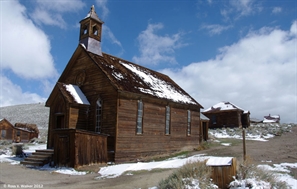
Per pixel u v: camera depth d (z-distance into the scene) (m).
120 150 18.66
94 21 23.73
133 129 20.08
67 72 23.86
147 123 21.61
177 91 29.06
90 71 21.64
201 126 31.91
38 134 51.12
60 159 16.53
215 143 30.83
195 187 8.77
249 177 9.50
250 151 21.17
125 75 22.45
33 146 30.20
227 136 38.16
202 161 10.57
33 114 93.19
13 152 23.12
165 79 30.91
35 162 17.91
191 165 10.18
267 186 9.10
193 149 26.58
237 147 24.92
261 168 10.39
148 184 11.20
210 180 9.55
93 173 14.66
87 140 16.67
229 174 9.59
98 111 20.34
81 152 16.14
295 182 10.97
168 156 22.69
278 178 10.66
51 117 21.05
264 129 42.12
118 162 18.36
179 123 26.22
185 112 27.58
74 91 21.11
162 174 13.30
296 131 38.16
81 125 20.25
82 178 13.18
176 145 25.27
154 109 22.67
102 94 20.19
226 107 48.25
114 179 12.71
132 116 20.14
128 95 19.97
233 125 46.62
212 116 49.44
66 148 16.33
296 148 22.44
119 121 18.89
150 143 21.70
